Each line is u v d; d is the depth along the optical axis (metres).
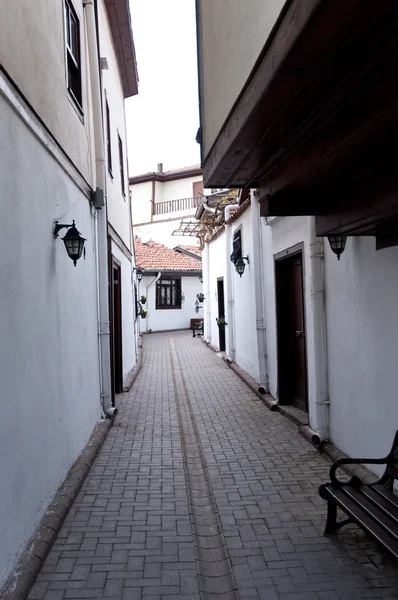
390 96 2.52
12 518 3.31
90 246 7.16
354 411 5.31
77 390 5.75
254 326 10.55
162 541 3.94
